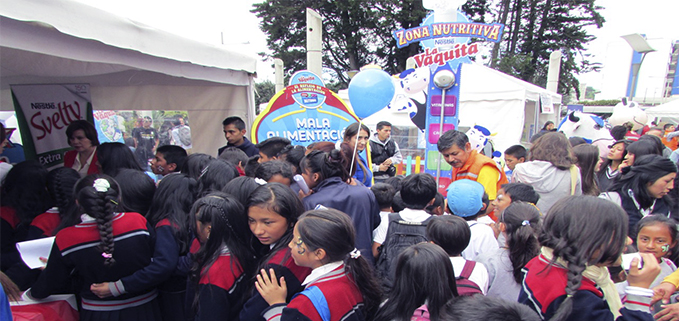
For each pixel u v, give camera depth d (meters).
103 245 1.66
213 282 1.58
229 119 4.03
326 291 1.35
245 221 1.71
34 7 1.73
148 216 2.05
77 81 4.29
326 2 19.98
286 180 2.25
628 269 1.33
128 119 4.71
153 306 1.99
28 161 2.25
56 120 3.92
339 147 2.65
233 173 2.31
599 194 2.90
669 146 7.32
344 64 23.12
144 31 2.48
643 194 2.56
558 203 1.30
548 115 11.98
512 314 1.03
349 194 2.13
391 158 5.41
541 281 1.26
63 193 2.11
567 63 21.58
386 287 1.83
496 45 20.52
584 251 1.15
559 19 22.00
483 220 2.66
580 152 2.94
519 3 21.84
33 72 3.68
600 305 1.15
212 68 3.65
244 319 1.55
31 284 2.00
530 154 2.93
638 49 15.35
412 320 1.33
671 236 1.88
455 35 3.96
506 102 7.70
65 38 2.10
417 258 1.36
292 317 1.31
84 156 3.35
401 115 8.53
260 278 1.52
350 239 1.44
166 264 1.83
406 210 2.22
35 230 2.04
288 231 1.68
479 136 4.55
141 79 4.45
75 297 1.97
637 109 7.71
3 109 4.48
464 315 1.07
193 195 2.14
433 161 4.45
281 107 4.08
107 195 1.71
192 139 4.81
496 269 1.86
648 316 1.24
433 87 4.18
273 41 21.86
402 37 4.14
